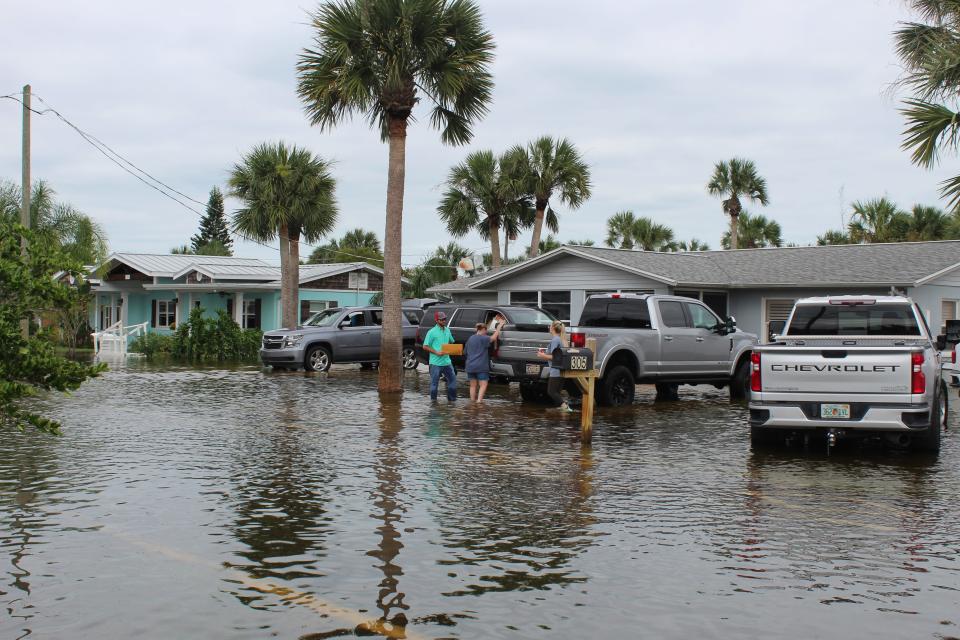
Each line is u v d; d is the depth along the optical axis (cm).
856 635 504
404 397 1848
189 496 864
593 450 1152
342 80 1864
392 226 1950
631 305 1712
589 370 1176
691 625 518
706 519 777
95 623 520
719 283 2636
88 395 1869
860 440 1248
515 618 530
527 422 1438
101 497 859
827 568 632
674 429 1359
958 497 871
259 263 4512
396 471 999
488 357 1723
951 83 1370
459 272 4141
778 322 1322
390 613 538
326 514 791
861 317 1264
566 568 631
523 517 783
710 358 1761
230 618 529
